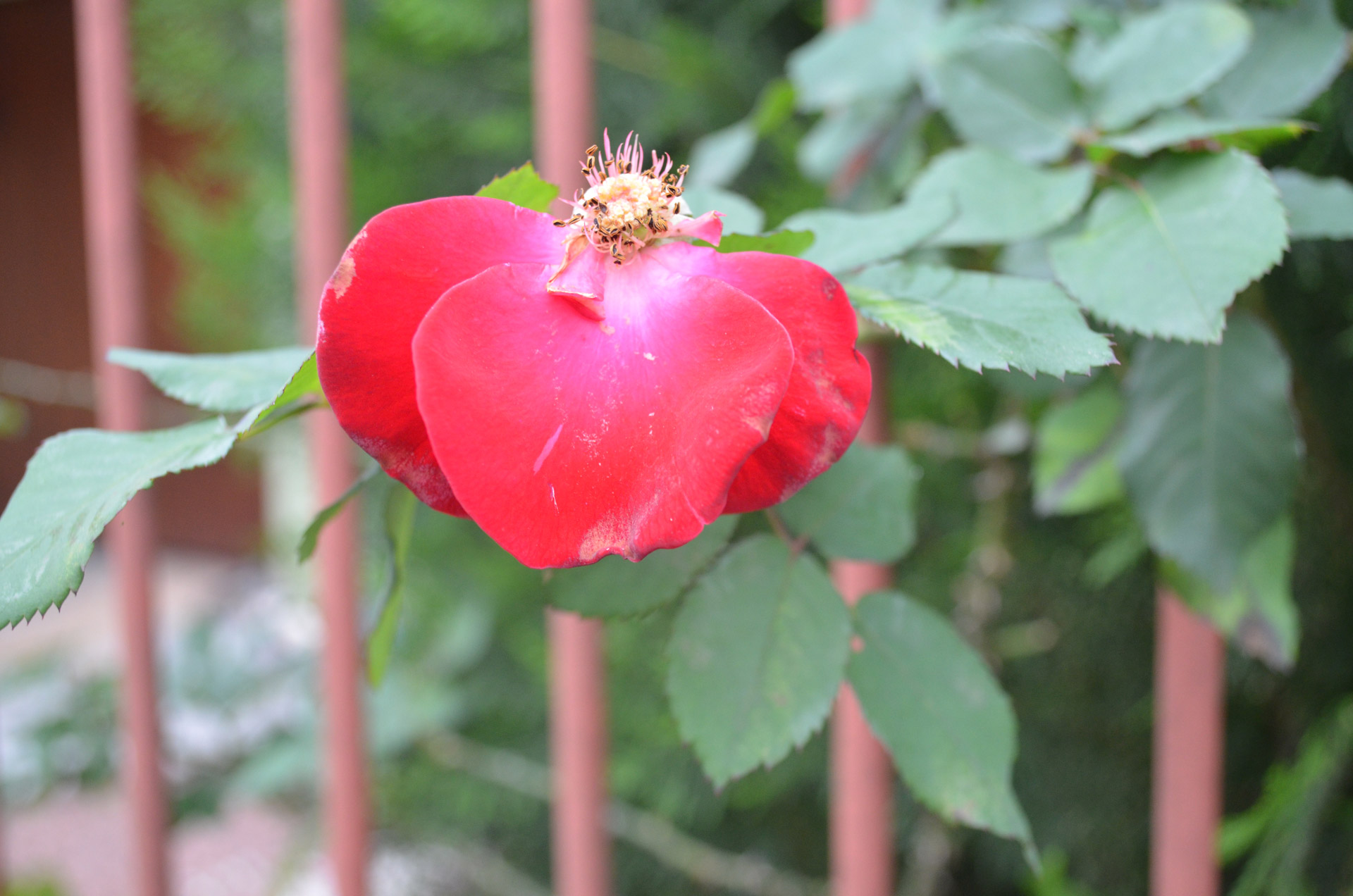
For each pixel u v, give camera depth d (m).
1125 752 0.70
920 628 0.40
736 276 0.35
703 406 0.34
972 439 0.66
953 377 0.67
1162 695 0.49
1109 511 0.63
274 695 1.08
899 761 0.39
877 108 0.55
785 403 0.35
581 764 0.57
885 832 0.53
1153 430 0.44
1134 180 0.41
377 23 0.82
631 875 0.89
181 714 1.07
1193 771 0.48
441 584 0.90
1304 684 0.62
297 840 1.02
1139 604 0.67
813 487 0.41
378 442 0.35
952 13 0.50
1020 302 0.37
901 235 0.39
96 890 1.23
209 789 1.03
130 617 0.64
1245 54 0.44
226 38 0.89
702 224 0.36
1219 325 0.38
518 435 0.34
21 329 2.33
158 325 1.82
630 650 0.81
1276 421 0.43
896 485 0.41
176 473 0.36
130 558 0.64
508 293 0.35
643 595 0.39
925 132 0.60
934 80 0.44
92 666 1.25
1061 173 0.42
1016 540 0.69
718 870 0.80
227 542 2.38
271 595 1.26
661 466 0.34
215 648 1.12
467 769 0.93
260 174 0.91
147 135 1.69
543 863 0.95
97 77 0.61
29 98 2.23
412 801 0.96
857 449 0.41
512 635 0.90
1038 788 0.73
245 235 0.95
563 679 0.57
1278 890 0.54
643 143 0.78
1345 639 0.59
